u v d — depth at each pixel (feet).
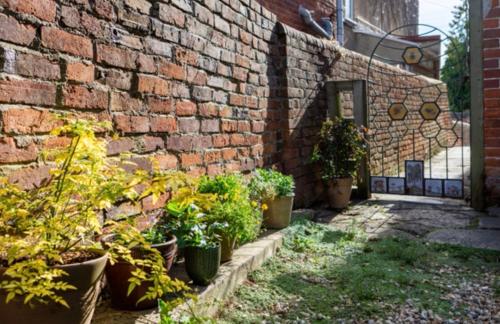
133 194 7.06
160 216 9.78
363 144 19.48
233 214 10.11
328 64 20.29
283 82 16.52
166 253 8.04
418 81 35.04
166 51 9.91
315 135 19.04
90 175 6.47
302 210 17.07
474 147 17.92
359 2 40.91
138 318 7.41
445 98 44.16
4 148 6.35
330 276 10.89
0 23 6.22
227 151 12.80
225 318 8.49
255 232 11.78
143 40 9.18
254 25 14.53
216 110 12.15
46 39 6.96
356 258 12.26
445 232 14.76
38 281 5.49
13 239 5.61
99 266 6.15
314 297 9.66
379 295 9.78
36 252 5.56
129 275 7.43
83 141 6.17
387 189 20.84
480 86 17.70
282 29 16.35
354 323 8.53
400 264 11.90
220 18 12.32
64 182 6.39
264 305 9.20
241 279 10.14
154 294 6.51
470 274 11.23
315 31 27.78
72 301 5.89
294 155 17.17
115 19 8.41
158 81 9.65
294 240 13.26
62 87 7.28
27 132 6.69
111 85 8.34
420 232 14.94
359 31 36.22
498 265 11.80
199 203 7.54
